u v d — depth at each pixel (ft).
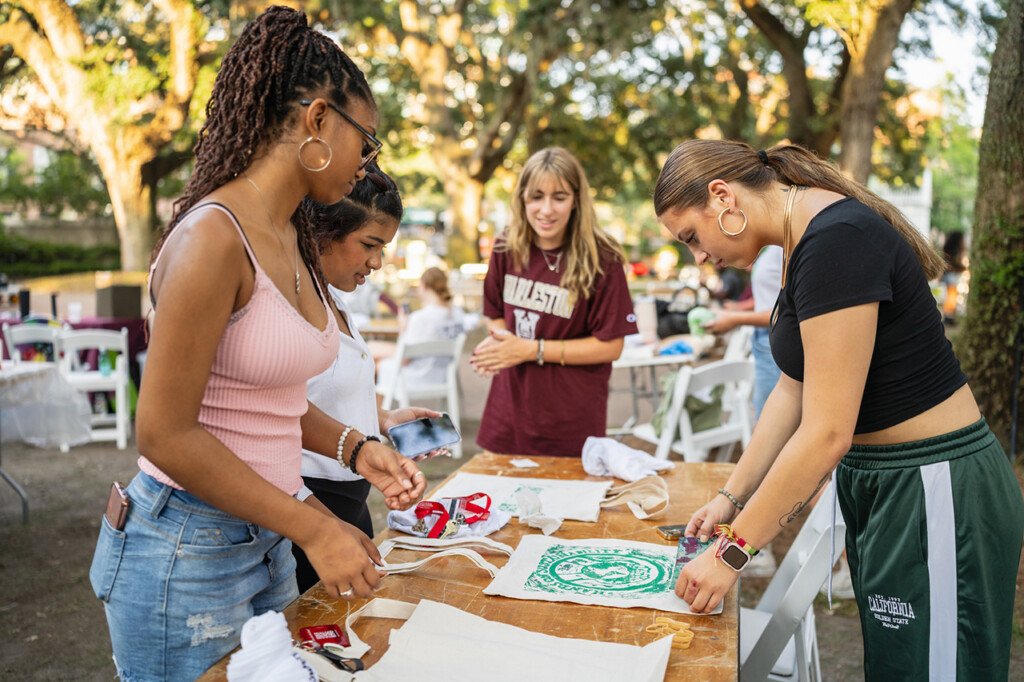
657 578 5.47
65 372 22.06
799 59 45.24
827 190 5.66
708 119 61.00
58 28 40.55
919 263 5.57
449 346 21.58
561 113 61.05
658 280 51.34
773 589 8.22
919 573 5.58
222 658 4.38
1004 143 15.97
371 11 49.16
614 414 25.55
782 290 5.74
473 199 56.90
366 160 4.70
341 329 6.68
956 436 5.55
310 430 5.53
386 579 5.45
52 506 17.33
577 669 4.22
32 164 100.07
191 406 4.06
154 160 60.13
